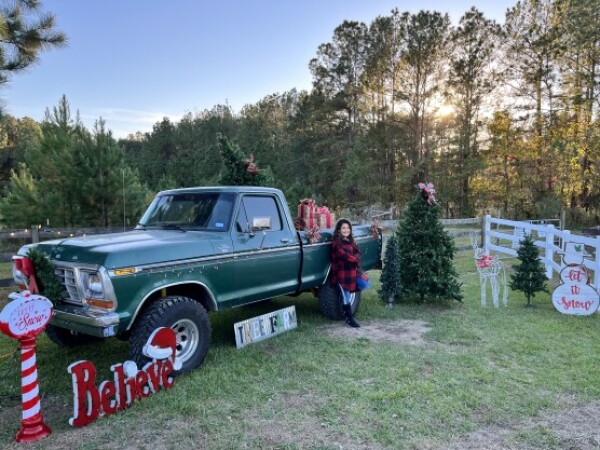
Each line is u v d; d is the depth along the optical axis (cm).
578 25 2264
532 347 502
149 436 315
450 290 694
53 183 1238
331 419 338
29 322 307
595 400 373
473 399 370
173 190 537
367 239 686
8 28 802
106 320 353
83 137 1227
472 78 2561
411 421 336
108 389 344
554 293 659
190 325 421
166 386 385
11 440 312
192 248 426
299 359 461
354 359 465
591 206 2477
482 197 2694
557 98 2489
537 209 2461
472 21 2547
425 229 703
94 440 310
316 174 3338
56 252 402
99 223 1248
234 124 5722
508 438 314
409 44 2614
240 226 482
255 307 683
